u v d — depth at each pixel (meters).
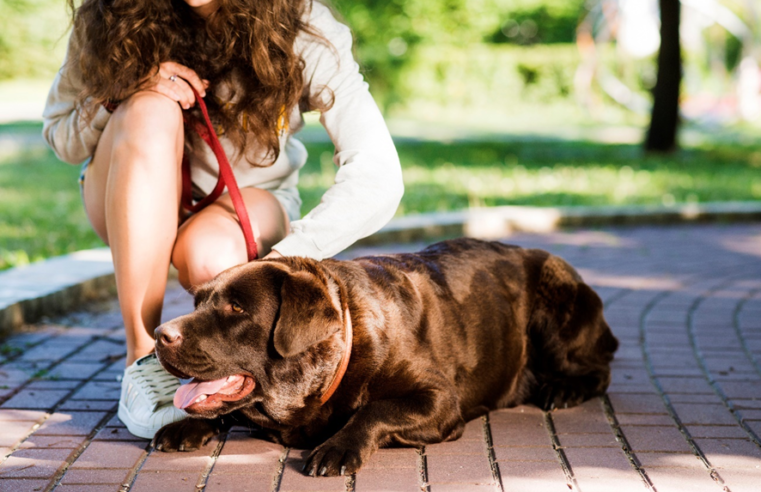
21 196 9.61
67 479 2.82
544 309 3.75
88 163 3.62
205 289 2.85
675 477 2.88
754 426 3.41
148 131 3.12
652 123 16.61
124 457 3.02
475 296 3.45
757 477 2.88
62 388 3.77
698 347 4.63
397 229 8.00
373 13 27.05
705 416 3.53
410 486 2.78
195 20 3.32
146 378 3.24
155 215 3.15
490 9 28.03
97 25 3.19
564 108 28.02
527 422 3.45
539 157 15.70
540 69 27.78
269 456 3.04
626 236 8.73
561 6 29.09
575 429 3.37
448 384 3.12
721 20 27.16
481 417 3.50
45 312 5.03
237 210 3.22
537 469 2.94
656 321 5.21
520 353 3.70
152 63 3.18
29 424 3.33
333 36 3.32
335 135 3.27
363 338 2.96
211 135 3.28
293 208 3.74
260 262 2.88
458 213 8.88
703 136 21.64
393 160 3.19
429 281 3.31
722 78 29.97
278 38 3.14
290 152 3.68
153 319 3.33
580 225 9.33
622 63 28.78
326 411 2.99
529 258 3.83
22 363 4.13
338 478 2.81
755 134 22.58
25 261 6.27
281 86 3.21
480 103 27.89
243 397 2.81
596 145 18.17
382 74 27.28
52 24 30.11
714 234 8.96
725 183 12.56
